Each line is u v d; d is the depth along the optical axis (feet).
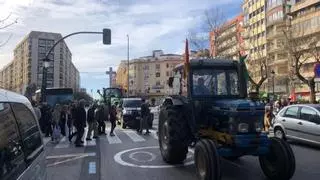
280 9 262.06
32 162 13.35
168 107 38.99
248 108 29.73
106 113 71.00
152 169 36.76
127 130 80.74
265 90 247.29
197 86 35.29
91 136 67.05
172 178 32.83
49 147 53.26
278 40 246.68
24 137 13.19
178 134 36.58
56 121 60.59
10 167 11.00
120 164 39.65
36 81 188.75
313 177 32.55
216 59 36.55
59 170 36.78
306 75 217.77
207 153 28.07
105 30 87.30
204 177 28.09
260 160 32.27
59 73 226.17
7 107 12.36
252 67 231.71
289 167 29.55
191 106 34.47
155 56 484.33
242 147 29.27
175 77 39.65
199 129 34.06
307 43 142.31
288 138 53.36
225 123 30.66
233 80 36.27
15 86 190.49
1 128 11.21
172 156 37.65
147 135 69.00
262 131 30.14
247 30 314.55
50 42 193.88
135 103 92.17
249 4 314.55
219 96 35.50
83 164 39.91
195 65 35.53
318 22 217.97
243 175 33.27
